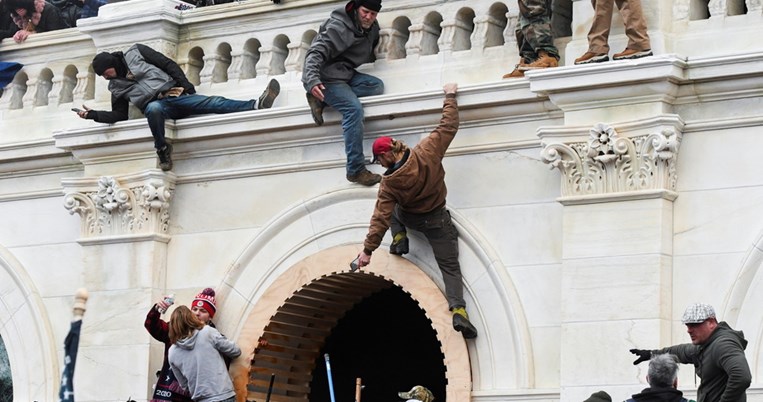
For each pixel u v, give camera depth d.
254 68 19.50
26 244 20.38
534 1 17.06
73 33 20.48
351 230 18.27
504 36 17.80
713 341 14.46
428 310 17.58
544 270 17.08
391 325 20.38
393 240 17.66
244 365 18.61
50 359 19.98
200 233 19.19
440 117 17.72
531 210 17.22
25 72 20.94
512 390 17.05
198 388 18.03
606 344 16.39
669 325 16.30
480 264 17.41
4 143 20.34
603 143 16.55
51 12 21.44
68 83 20.69
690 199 16.38
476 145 17.53
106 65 19.23
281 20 19.11
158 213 19.30
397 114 17.83
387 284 18.73
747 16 16.34
